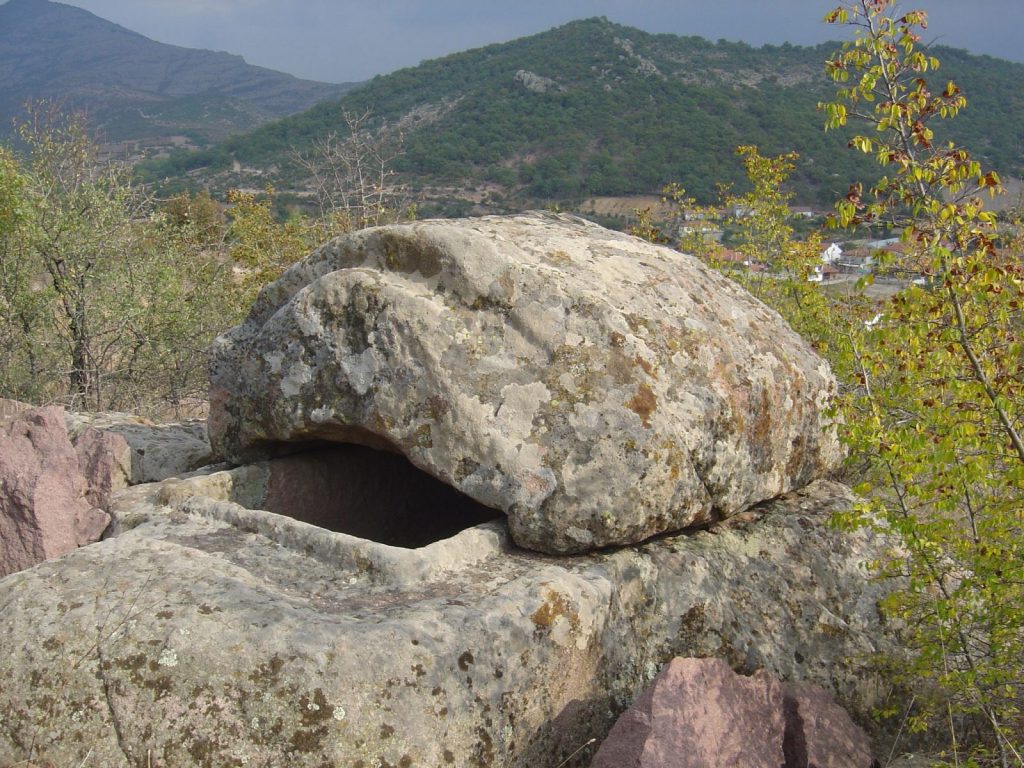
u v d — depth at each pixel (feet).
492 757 9.16
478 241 12.39
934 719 12.40
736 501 12.99
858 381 11.51
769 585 12.72
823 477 15.30
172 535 11.43
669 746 8.98
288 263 39.06
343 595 10.21
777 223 26.55
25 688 8.60
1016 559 10.53
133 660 8.69
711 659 10.14
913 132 10.31
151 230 35.14
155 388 32.42
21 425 13.28
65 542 12.34
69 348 30.53
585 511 11.43
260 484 13.62
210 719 8.38
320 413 12.68
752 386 13.03
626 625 11.30
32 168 32.04
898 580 13.24
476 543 11.34
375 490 15.06
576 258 13.41
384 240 12.93
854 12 10.39
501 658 9.48
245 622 9.07
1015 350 10.11
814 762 10.25
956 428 10.25
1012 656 11.06
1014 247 13.76
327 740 8.33
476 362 11.91
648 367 11.98
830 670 12.32
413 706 8.74
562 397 11.71
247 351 13.48
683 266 14.96
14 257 29.68
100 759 8.24
